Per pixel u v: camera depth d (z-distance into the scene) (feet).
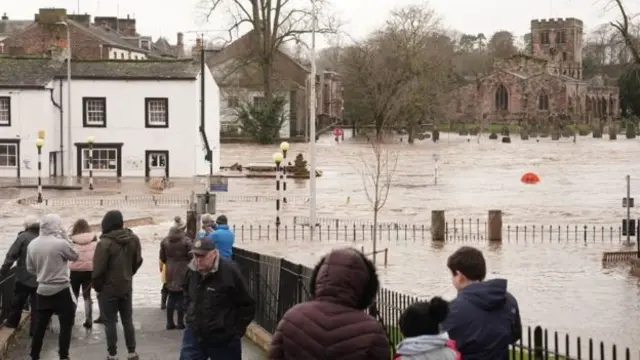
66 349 45.88
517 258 108.47
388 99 396.57
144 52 421.59
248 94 373.20
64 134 228.43
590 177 230.27
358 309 23.18
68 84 217.56
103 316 45.32
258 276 52.39
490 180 222.48
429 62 404.98
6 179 217.36
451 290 84.94
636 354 60.34
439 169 255.70
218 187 129.90
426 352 23.44
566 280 92.73
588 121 588.09
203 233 52.60
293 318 23.00
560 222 145.59
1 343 48.39
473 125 542.98
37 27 348.79
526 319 73.46
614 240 124.88
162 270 61.26
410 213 156.66
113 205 163.22
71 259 45.44
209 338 36.06
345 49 542.16
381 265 101.60
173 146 228.63
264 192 193.88
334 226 137.18
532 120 563.07
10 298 55.62
